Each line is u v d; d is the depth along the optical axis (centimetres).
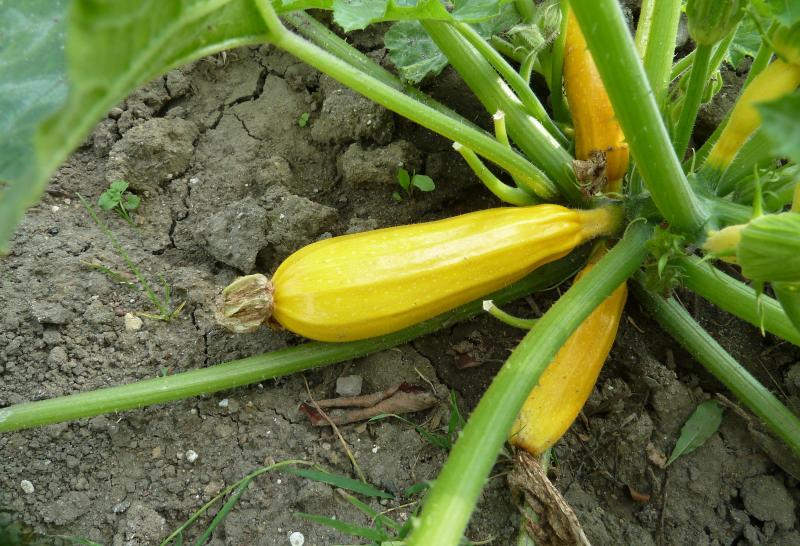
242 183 55
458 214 54
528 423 42
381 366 48
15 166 29
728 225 39
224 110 58
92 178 54
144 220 54
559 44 45
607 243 46
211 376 43
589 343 43
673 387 48
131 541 43
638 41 48
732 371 44
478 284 42
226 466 46
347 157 54
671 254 40
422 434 46
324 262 42
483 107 56
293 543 43
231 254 50
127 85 25
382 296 41
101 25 21
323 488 44
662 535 45
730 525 45
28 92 31
